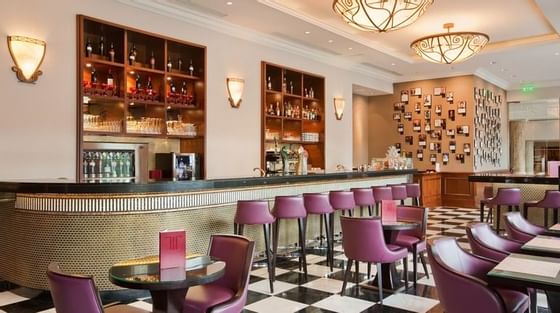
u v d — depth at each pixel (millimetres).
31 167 5312
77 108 5734
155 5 6496
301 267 5582
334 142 10383
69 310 2160
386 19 6055
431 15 7730
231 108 7809
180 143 7621
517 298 2775
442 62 8375
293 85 9648
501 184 7828
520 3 7137
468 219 9625
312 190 6754
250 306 4125
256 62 8312
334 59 10242
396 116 13086
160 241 2658
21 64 5191
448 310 2449
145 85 6906
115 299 4344
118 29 6223
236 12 7000
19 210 4477
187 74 7371
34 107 5348
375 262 4191
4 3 5109
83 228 4285
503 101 14562
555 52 9820
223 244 3191
